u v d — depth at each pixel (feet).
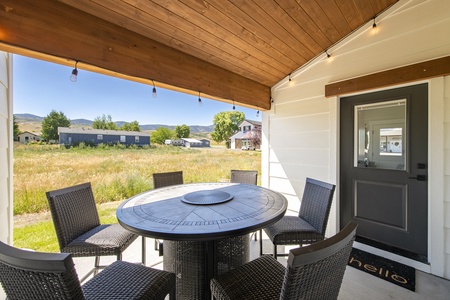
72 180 11.16
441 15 6.32
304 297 2.48
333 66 8.81
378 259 7.23
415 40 6.77
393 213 7.47
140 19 5.63
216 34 6.79
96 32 5.25
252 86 10.30
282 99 10.87
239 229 3.76
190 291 4.81
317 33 7.82
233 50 7.78
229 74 9.11
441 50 6.32
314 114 9.56
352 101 8.50
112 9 5.16
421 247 6.84
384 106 7.70
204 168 16.76
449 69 6.05
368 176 8.09
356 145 8.41
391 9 7.25
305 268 2.30
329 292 2.79
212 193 6.29
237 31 6.86
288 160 10.66
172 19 5.83
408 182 7.13
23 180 9.61
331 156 8.96
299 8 6.44
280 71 10.02
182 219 4.21
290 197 10.59
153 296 3.45
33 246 7.98
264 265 4.13
